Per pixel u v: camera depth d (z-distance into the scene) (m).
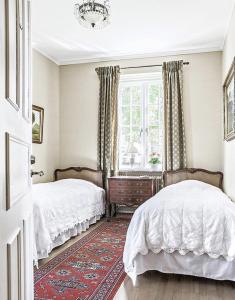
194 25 4.06
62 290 2.37
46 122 5.18
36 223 3.01
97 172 5.23
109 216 5.12
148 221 2.70
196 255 2.56
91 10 2.97
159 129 5.20
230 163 3.83
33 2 3.38
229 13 3.71
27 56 1.46
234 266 2.46
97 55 5.29
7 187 0.96
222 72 4.71
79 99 5.51
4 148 0.93
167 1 3.41
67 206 3.74
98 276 2.65
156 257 2.66
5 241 0.93
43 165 5.08
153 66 5.14
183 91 4.96
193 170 4.78
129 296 2.28
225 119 4.28
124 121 5.38
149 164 5.19
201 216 2.61
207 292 2.36
